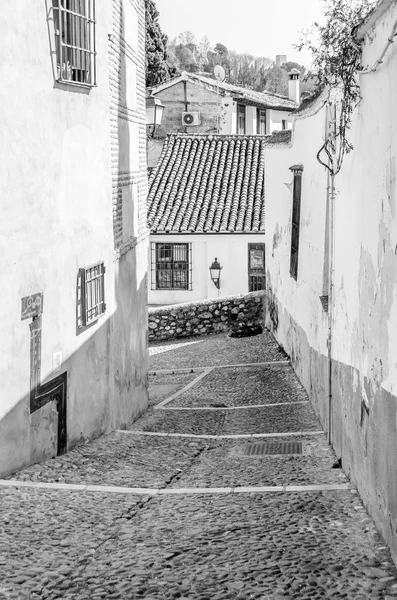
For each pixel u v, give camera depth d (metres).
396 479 6.39
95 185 11.95
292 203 17.81
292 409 14.62
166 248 30.31
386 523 6.79
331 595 5.72
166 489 8.83
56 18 10.17
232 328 25.14
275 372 18.50
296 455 10.86
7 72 8.74
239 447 11.73
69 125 10.74
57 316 10.38
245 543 6.81
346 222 9.60
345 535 7.06
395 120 6.68
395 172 6.68
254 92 50.09
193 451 11.55
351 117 9.15
